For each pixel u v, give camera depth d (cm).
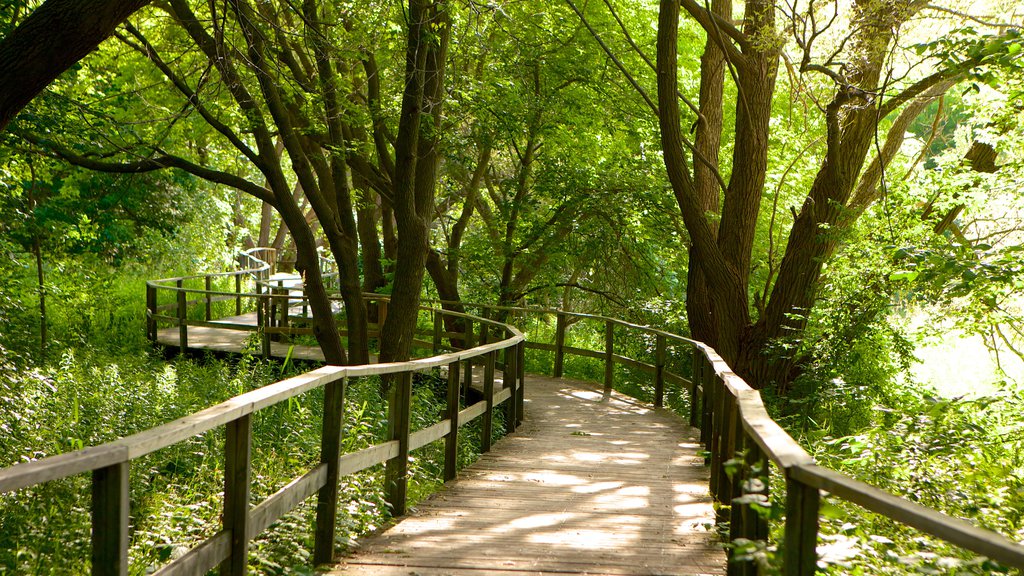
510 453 869
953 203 1297
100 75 1655
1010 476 575
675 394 1497
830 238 1311
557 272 1972
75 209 2256
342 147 1338
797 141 1898
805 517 261
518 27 1627
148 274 2702
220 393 1050
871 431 615
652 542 544
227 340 1716
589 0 1683
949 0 1238
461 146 1634
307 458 675
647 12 1758
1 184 1120
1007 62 845
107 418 746
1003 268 830
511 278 2052
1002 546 191
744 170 1401
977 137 1316
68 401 810
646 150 1811
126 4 616
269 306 1834
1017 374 1814
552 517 608
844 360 1306
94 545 282
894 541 421
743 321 1415
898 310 1456
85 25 606
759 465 327
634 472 777
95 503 282
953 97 1694
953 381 1880
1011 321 1180
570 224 1798
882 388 1316
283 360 1521
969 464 596
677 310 1828
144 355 1409
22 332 1223
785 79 1988
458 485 717
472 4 1202
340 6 1320
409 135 1182
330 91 1342
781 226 1978
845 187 1362
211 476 615
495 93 1620
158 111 1786
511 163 2092
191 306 2136
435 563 493
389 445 592
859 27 1177
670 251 1886
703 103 1658
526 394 1285
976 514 497
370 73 1483
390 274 1872
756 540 350
